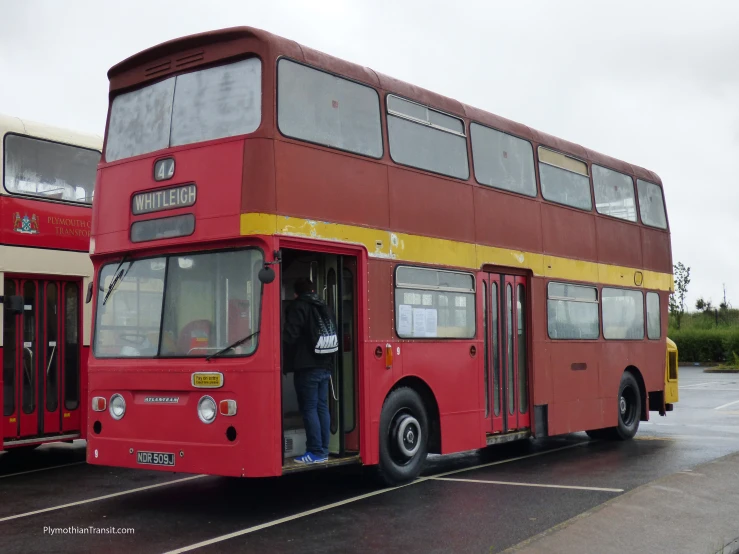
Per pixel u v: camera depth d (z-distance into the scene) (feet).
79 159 43.04
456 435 35.83
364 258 31.58
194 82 30.01
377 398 31.81
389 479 32.71
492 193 39.45
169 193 29.63
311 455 29.17
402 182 33.94
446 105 37.29
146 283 30.04
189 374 27.99
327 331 29.58
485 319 38.70
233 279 28.04
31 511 29.58
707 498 28.22
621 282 49.85
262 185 27.76
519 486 33.12
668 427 56.44
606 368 47.55
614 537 23.34
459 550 23.34
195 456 27.71
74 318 42.42
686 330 165.37
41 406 40.45
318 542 24.29
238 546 23.95
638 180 53.36
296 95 29.48
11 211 39.22
